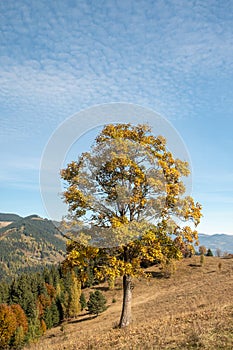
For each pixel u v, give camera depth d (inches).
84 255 610.9
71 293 2522.1
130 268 614.9
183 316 629.3
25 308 2817.4
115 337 568.1
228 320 460.4
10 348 2150.6
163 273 2652.6
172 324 558.6
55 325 2522.1
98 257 629.6
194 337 388.8
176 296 1771.7
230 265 2775.6
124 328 654.5
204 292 1555.1
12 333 2287.2
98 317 1979.6
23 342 2048.5
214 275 2379.4
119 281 2965.1
